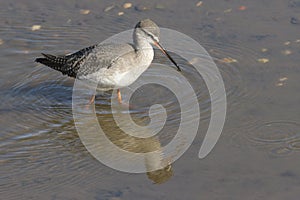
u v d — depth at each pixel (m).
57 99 17.48
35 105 17.12
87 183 13.70
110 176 13.95
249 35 19.92
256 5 21.52
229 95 17.09
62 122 16.33
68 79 18.47
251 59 18.77
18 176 13.92
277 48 19.12
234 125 15.64
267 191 13.20
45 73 18.72
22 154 14.84
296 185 13.34
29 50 19.72
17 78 18.44
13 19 21.23
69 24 21.09
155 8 21.73
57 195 13.23
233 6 21.55
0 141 15.36
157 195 13.23
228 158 14.37
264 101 16.64
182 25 20.70
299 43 19.25
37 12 21.70
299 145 14.68
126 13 21.56
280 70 18.03
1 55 19.41
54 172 14.10
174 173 13.97
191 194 13.24
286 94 16.88
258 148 14.66
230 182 13.55
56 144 15.31
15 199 13.07
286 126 15.44
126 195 13.23
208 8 21.55
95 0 22.36
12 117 16.47
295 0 21.62
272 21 20.50
